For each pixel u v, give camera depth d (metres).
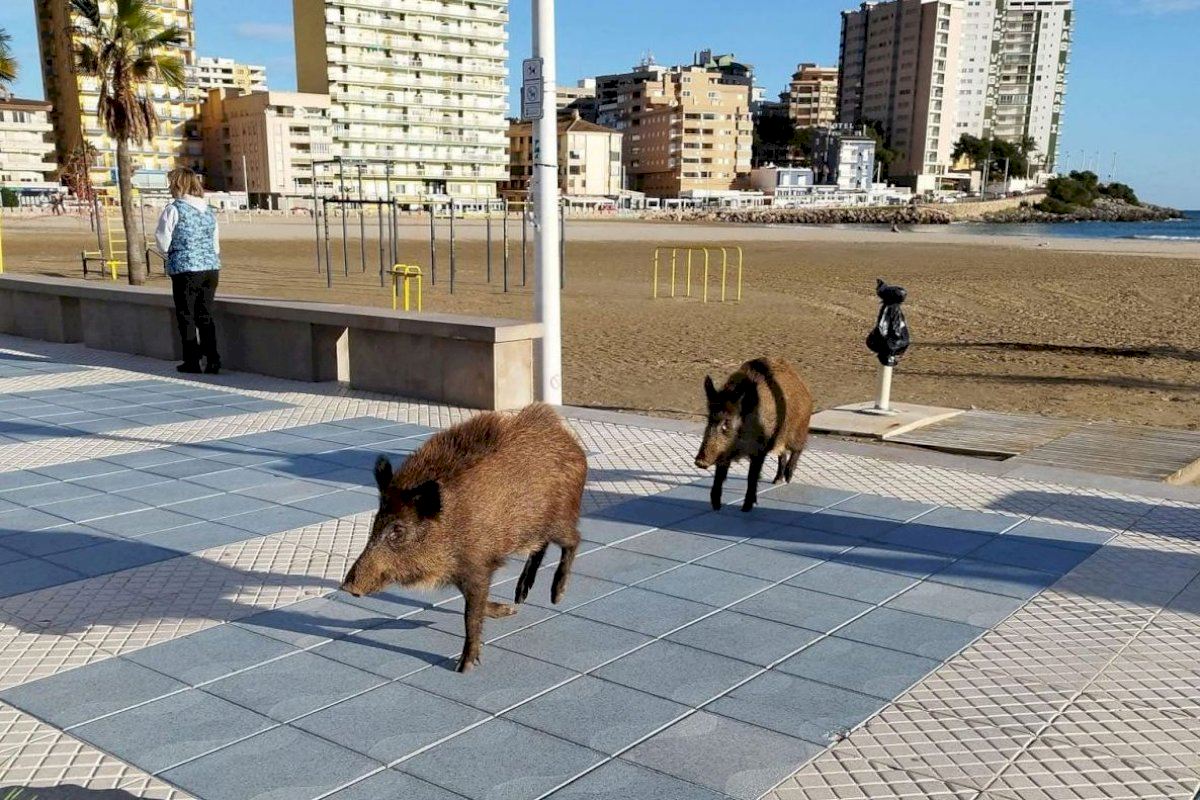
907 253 51.41
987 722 3.97
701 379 15.09
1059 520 6.68
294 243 52.72
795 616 5.08
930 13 187.50
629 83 185.88
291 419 9.87
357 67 121.94
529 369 10.61
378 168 124.69
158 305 13.38
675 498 7.22
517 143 145.62
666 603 5.26
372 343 11.23
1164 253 51.84
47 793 3.45
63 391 11.34
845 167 183.50
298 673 4.43
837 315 24.73
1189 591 5.41
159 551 6.04
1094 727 3.93
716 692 4.25
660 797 3.44
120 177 29.75
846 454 8.57
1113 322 23.39
